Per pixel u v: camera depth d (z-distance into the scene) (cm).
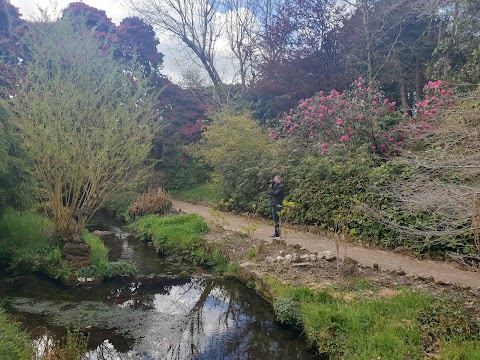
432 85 980
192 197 2005
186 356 502
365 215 848
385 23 1612
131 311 652
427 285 598
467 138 459
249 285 761
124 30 2220
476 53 1099
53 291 736
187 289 778
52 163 830
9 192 838
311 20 1852
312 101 1310
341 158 1036
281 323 589
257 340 548
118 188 945
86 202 862
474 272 662
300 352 510
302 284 657
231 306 679
